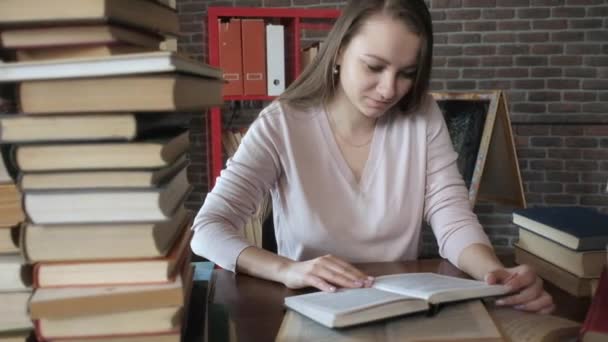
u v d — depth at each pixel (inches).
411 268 42.6
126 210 21.6
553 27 148.4
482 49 150.6
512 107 152.0
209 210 45.1
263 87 118.2
